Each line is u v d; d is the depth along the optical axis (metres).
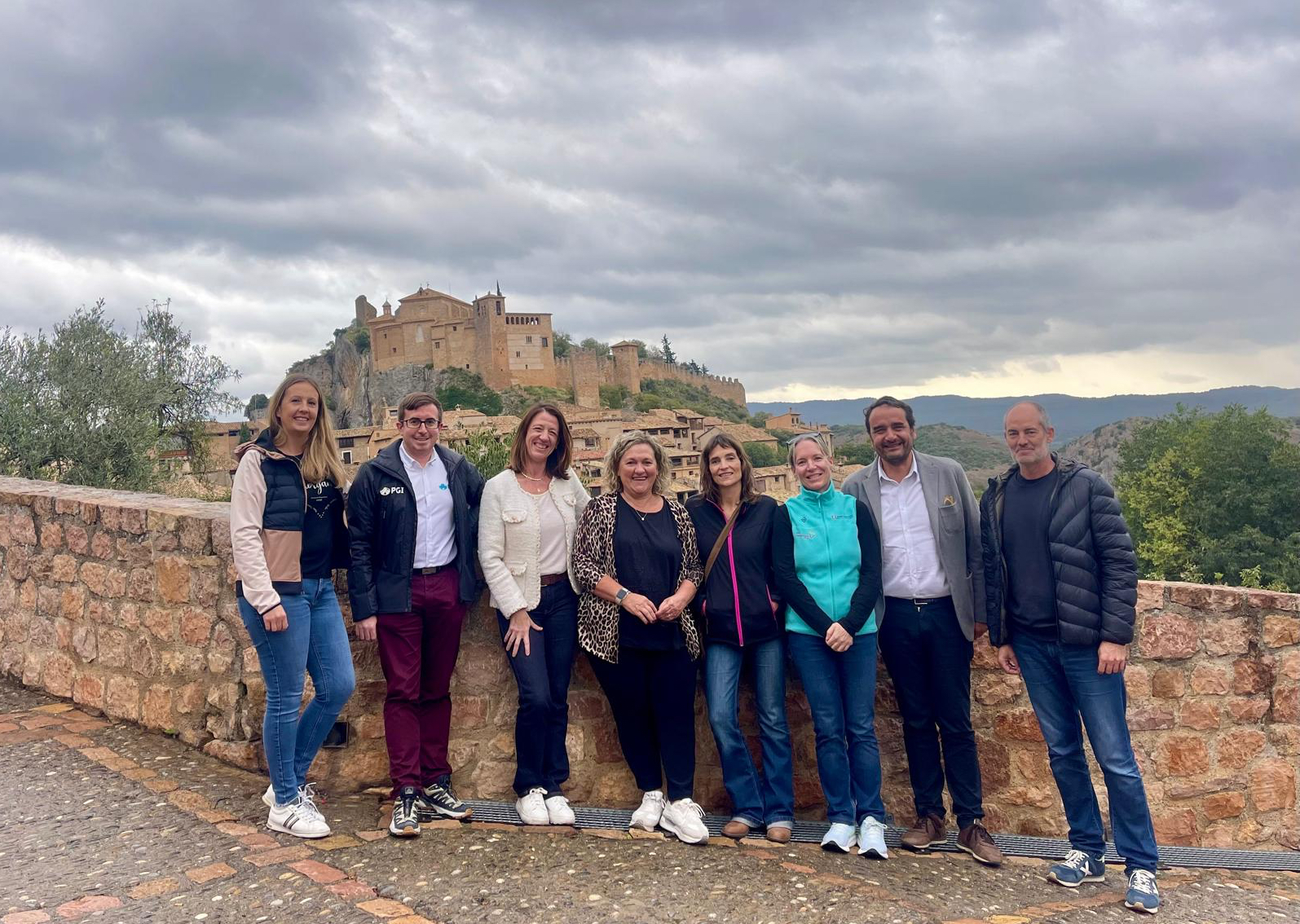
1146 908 4.15
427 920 3.37
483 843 4.20
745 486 4.76
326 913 3.36
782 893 3.84
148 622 5.23
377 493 4.34
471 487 4.68
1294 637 5.63
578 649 5.02
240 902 3.44
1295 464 47.09
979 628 4.86
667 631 4.52
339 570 4.74
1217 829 5.47
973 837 4.68
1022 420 4.46
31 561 5.88
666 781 4.88
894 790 5.29
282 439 4.18
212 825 4.15
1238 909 4.38
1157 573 48.09
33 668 5.87
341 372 127.44
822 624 4.54
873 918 3.63
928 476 4.76
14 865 3.69
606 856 4.15
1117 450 71.38
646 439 4.63
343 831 4.22
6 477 6.68
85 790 4.45
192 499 5.75
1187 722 5.44
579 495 4.80
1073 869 4.47
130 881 3.58
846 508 4.69
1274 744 5.59
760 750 5.27
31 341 19.53
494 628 4.97
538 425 4.59
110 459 19.39
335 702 4.27
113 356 20.39
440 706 4.60
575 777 5.04
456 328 111.38
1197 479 49.03
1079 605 4.36
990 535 4.62
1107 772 4.38
